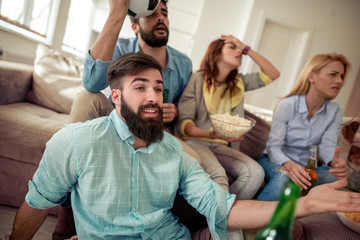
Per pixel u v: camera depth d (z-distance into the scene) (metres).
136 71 0.77
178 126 1.55
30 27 2.51
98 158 0.79
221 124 1.29
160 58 1.52
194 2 4.40
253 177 1.32
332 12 4.67
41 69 1.92
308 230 0.97
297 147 1.67
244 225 0.85
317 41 4.82
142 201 0.84
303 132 1.63
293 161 1.49
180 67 1.60
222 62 1.58
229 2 4.43
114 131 0.84
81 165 0.79
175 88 1.61
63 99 1.93
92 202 0.80
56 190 0.81
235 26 4.52
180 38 4.55
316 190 0.71
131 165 0.84
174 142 0.95
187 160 0.95
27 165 1.36
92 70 1.11
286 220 0.35
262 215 0.81
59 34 2.94
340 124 1.65
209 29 4.43
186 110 1.55
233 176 1.41
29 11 2.44
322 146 1.62
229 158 1.45
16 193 1.38
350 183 1.60
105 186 0.80
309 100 1.63
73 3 3.44
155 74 0.79
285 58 4.92
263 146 1.86
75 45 3.70
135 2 1.17
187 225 1.23
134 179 0.83
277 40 4.81
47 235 1.22
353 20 4.76
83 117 1.13
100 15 3.82
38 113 1.70
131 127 0.79
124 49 1.49
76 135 0.79
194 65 4.46
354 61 4.91
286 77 4.98
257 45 4.53
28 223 0.86
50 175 0.79
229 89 1.67
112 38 1.10
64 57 2.04
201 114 1.61
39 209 0.84
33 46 2.52
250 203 0.87
